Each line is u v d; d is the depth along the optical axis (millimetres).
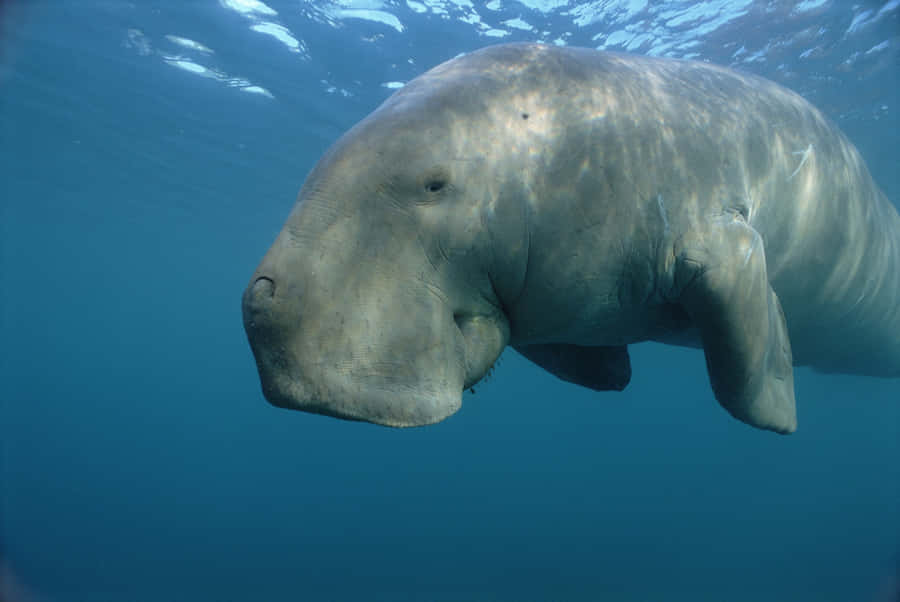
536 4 7695
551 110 1812
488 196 1649
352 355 1358
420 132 1610
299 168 15180
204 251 28062
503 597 16891
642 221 1872
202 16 8500
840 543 24172
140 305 56312
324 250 1428
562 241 1773
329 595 17953
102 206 20844
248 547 24953
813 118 2801
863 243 3014
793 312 2877
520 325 1889
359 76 10055
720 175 2076
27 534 25953
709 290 1893
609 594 16781
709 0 7496
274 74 10172
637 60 2258
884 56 8828
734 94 2377
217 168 15445
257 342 1343
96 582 19203
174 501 35875
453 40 8664
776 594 16047
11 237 28750
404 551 24500
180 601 17031
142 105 11734
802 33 8211
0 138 14617
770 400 1991
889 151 12508
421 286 1518
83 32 9133
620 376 2584
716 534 27141
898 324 3777
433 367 1454
